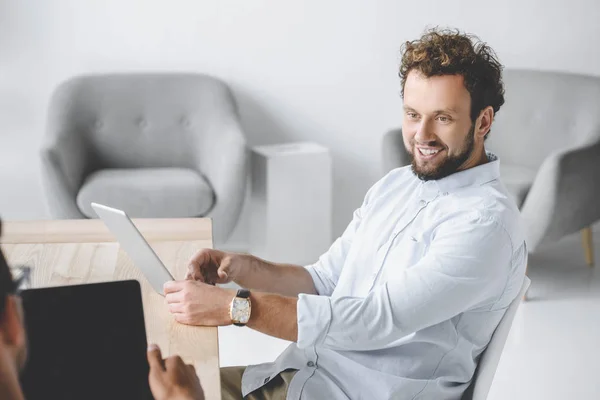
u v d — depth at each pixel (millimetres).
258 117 4586
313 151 4262
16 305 886
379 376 1754
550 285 4152
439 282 1647
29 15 4277
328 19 4520
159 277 1777
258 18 4465
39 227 2248
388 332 1652
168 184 3904
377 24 4559
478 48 1799
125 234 1741
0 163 4422
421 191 1835
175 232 2225
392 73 4629
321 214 4328
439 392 1757
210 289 1690
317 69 4574
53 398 1292
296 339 1666
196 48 4453
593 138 4008
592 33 4676
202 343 1607
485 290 1681
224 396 1890
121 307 1464
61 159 3859
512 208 1752
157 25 4391
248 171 4512
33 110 4391
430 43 1749
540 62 4695
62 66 4359
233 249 4664
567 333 3658
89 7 4316
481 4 4609
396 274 1815
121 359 1380
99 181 3898
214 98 4246
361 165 4734
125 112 4211
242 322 1664
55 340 1372
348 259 1955
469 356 1765
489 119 1803
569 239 4738
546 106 4395
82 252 2053
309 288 2051
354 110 4648
